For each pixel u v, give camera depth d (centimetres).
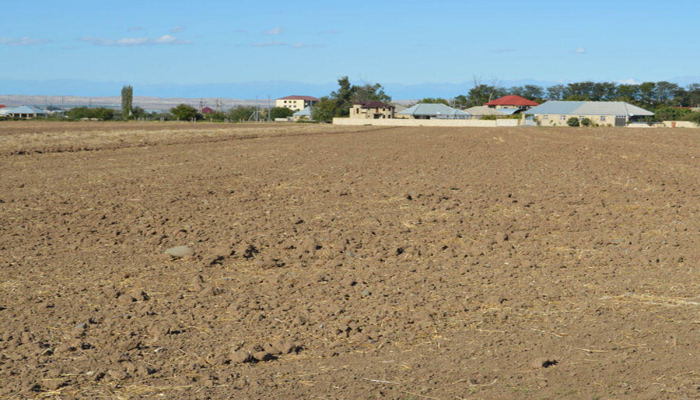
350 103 15325
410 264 965
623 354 602
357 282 865
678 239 1111
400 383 551
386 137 4497
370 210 1391
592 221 1281
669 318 702
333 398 523
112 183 1791
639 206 1445
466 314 734
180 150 3055
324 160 2516
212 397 526
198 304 770
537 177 1948
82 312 734
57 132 4697
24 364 592
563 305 760
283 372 579
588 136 4447
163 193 1609
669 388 526
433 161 2473
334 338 665
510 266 947
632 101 16312
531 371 570
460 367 583
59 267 927
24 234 1138
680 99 16738
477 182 1822
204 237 1123
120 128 6031
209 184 1775
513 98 15325
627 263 955
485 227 1229
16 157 2594
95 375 562
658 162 2422
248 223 1247
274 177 1930
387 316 727
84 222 1245
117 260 973
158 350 627
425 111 12138
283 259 990
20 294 798
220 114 13800
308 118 14925
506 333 671
